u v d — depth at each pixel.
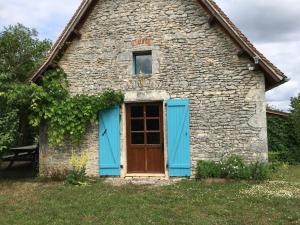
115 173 10.73
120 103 10.86
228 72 10.18
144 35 10.80
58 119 10.81
